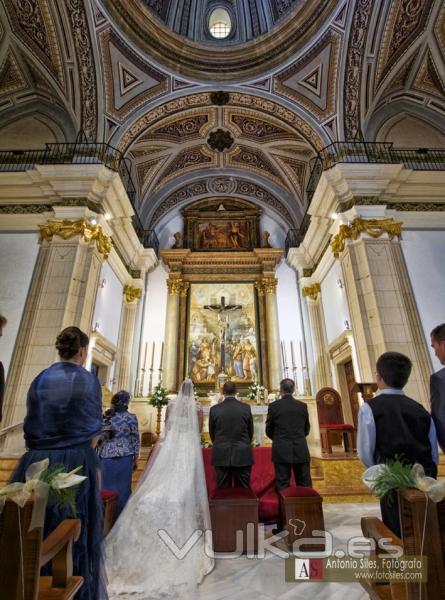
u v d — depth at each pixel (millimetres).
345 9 7492
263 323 10469
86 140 7980
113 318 8906
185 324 10438
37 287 6668
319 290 9992
